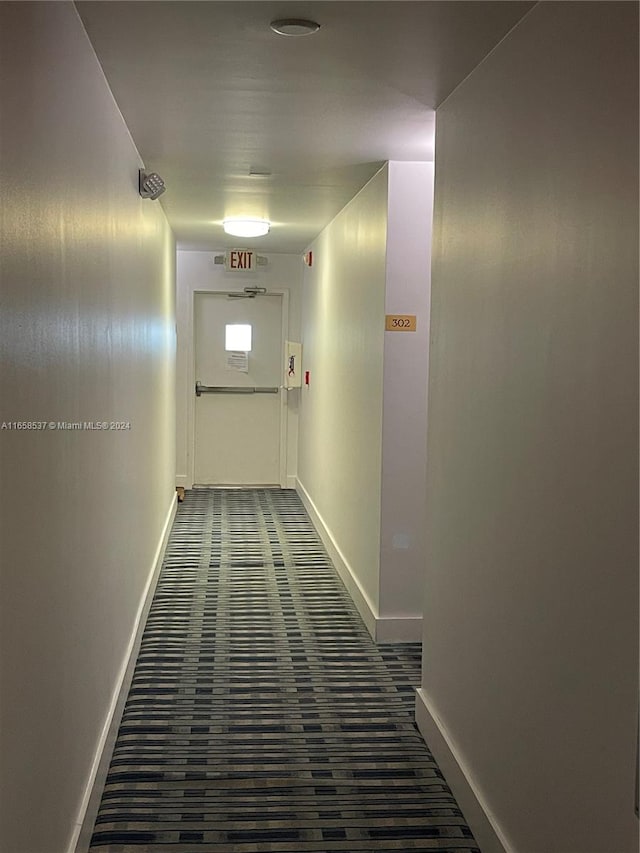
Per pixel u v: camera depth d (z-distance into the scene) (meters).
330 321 6.76
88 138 2.62
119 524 3.54
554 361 2.14
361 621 5.04
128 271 3.80
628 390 1.75
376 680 4.15
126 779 3.12
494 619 2.62
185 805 2.96
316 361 7.72
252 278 9.24
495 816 2.59
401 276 4.52
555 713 2.12
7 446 1.62
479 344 2.81
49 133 2.00
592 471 1.92
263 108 3.47
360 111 3.51
